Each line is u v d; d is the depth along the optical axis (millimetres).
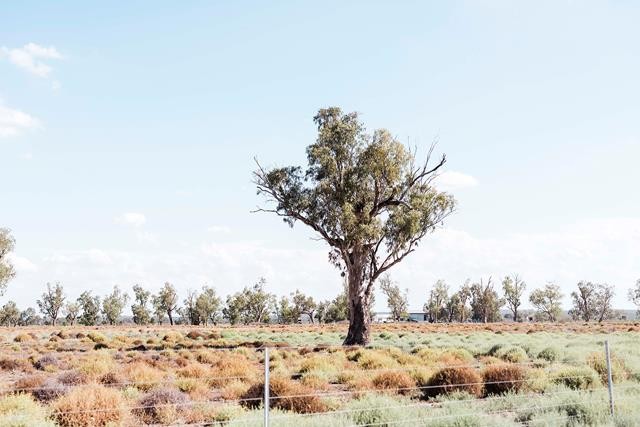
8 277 95938
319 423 11758
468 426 11805
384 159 40969
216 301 146750
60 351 37531
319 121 43625
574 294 155375
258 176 43406
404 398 15820
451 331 66250
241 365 22594
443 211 43344
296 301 154875
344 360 25516
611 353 21719
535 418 12523
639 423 11523
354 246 41250
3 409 12727
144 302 149125
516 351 26359
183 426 12742
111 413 12758
